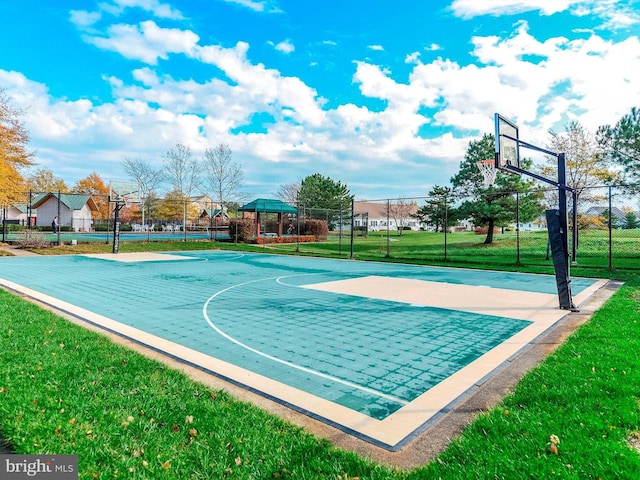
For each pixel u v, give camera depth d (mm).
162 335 5918
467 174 22234
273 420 3131
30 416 3057
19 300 8000
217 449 2670
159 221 49406
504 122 8844
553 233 8102
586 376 3938
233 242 30031
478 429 2980
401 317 7262
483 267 16219
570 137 18938
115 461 2521
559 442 2699
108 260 18047
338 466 2492
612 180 17578
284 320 6980
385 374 4352
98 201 49156
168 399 3455
